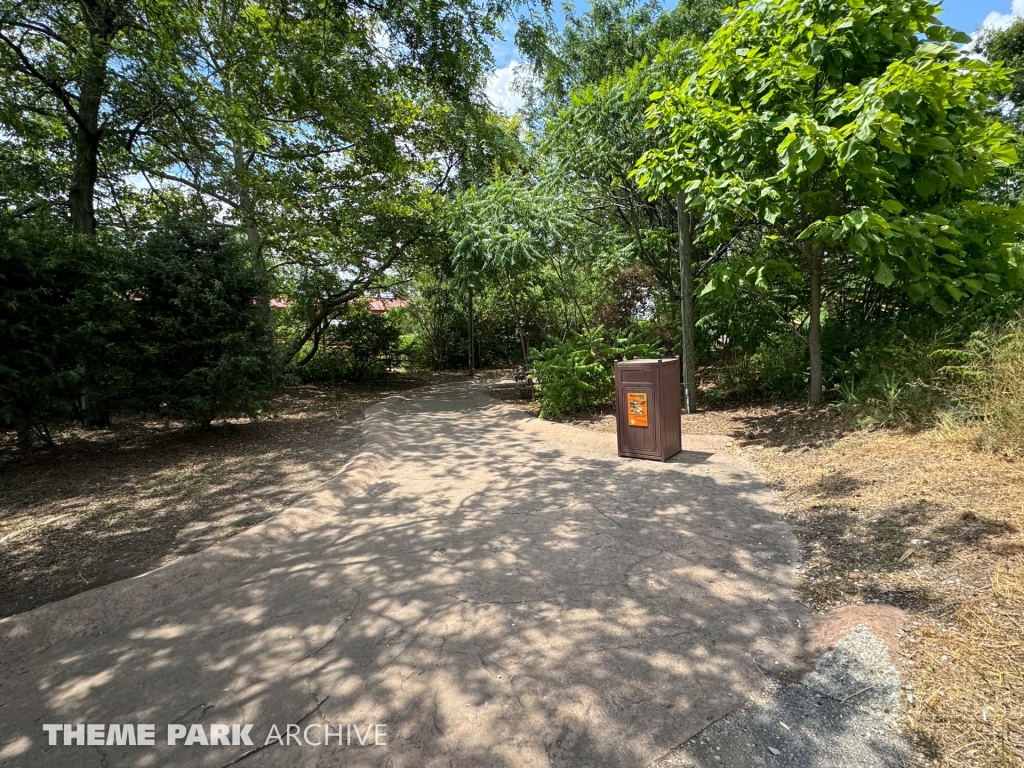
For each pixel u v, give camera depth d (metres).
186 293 6.68
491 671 2.28
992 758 1.63
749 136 5.14
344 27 6.61
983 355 4.36
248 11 7.82
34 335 5.60
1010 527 2.87
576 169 8.57
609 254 9.06
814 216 5.70
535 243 8.55
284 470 5.76
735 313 7.80
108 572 3.46
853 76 5.35
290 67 7.22
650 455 5.54
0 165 8.46
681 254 7.40
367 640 2.56
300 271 13.87
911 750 1.72
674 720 1.95
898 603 2.52
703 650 2.35
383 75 7.55
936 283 4.98
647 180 6.04
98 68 7.88
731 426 6.57
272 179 11.05
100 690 2.30
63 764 1.89
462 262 10.01
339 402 10.96
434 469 5.70
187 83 7.91
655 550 3.40
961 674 1.98
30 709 2.20
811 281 6.19
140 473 5.74
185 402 6.73
